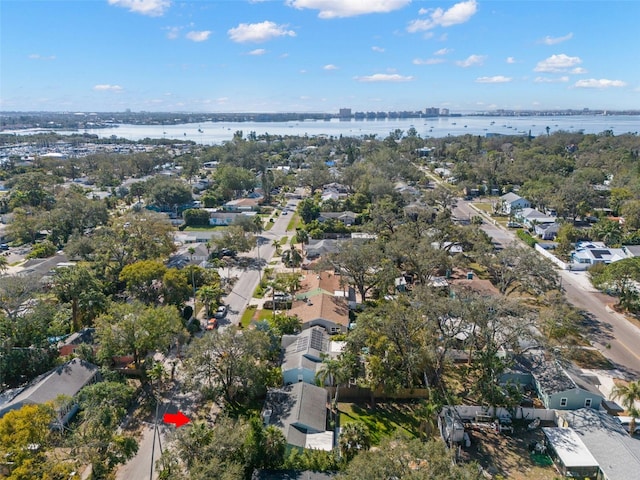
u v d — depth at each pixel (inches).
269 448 1476.4
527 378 2082.9
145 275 2677.2
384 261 2923.2
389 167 6998.0
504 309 2073.1
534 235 4505.4
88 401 1675.7
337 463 1472.7
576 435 1663.4
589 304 2952.8
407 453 1267.2
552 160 7554.1
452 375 2194.9
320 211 5236.2
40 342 2174.0
